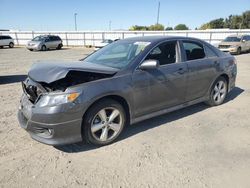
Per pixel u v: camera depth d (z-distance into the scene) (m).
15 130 4.43
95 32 36.66
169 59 4.57
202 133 4.29
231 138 4.09
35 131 3.56
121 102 4.01
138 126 4.58
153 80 4.21
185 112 5.34
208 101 5.57
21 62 15.72
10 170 3.22
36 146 3.85
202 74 5.09
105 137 3.85
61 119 3.39
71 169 3.25
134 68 4.04
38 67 4.01
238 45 20.38
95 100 3.59
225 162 3.38
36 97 3.66
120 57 4.42
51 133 3.43
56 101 3.37
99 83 3.65
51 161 3.44
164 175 3.10
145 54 4.22
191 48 5.04
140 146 3.84
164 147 3.80
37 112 3.41
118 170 3.22
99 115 3.74
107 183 2.96
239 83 8.41
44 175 3.12
